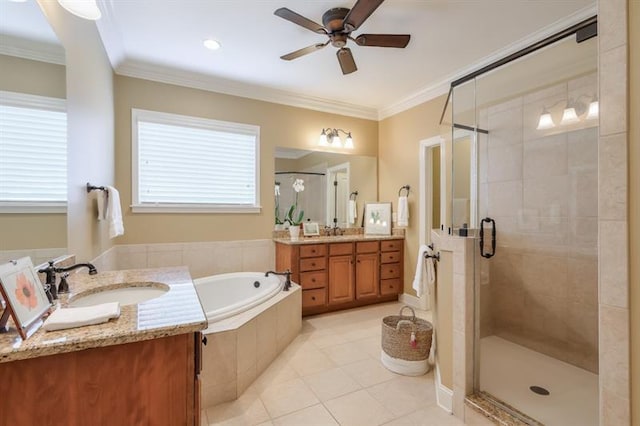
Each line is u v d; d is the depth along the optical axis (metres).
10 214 1.12
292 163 3.99
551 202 2.45
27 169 1.23
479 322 1.87
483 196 2.82
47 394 0.84
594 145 2.24
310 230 4.07
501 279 2.58
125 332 0.91
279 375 2.24
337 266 3.68
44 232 1.37
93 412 0.89
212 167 3.54
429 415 1.82
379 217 4.35
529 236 2.55
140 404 0.94
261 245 3.78
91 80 2.08
